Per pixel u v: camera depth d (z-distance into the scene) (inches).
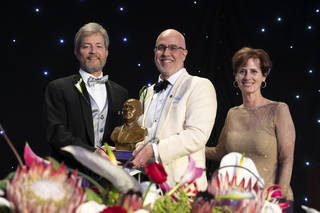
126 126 97.0
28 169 35.9
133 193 35.8
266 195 44.6
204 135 99.8
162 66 108.5
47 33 182.2
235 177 40.9
